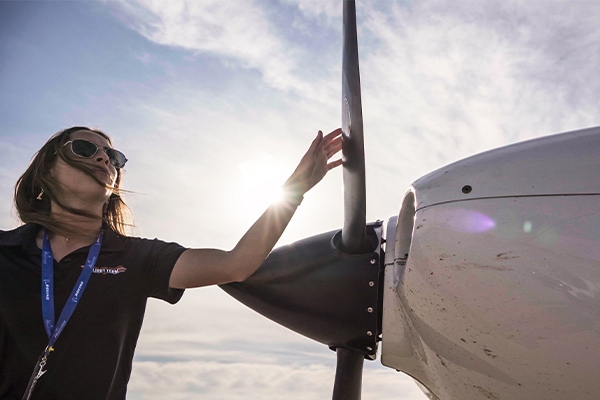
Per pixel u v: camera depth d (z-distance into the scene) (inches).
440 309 66.2
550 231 60.4
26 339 56.9
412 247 69.7
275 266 90.5
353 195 78.7
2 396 55.4
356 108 70.9
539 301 59.3
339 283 85.0
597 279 56.9
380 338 87.8
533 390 63.1
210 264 65.6
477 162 70.1
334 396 86.4
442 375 72.3
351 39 70.1
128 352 63.2
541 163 65.2
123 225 79.1
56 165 67.2
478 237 63.6
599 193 60.7
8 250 60.7
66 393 55.6
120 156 73.0
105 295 60.9
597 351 57.2
